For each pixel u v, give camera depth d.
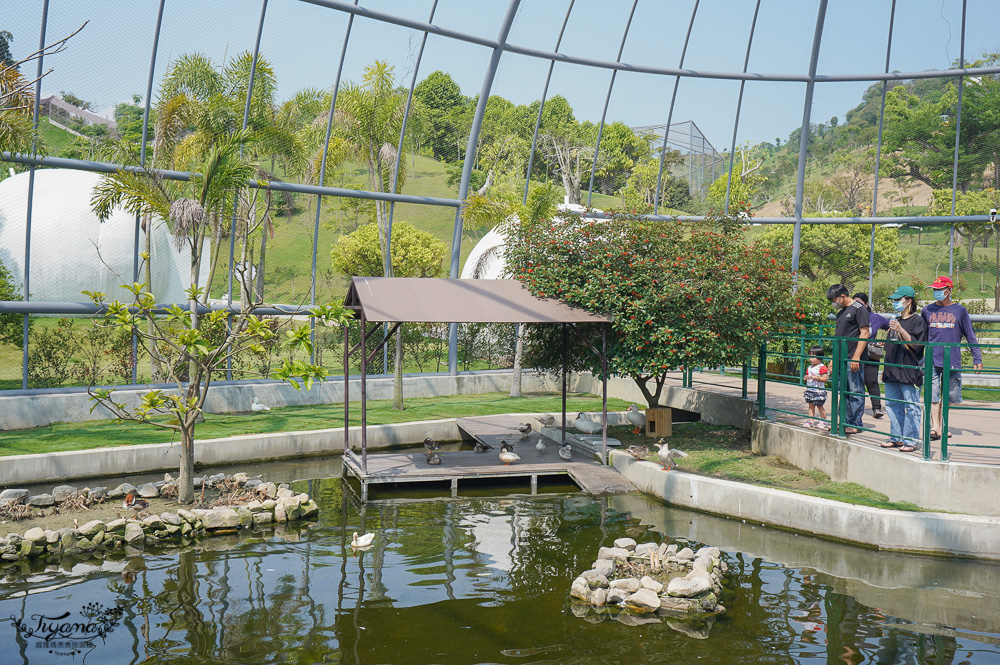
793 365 17.45
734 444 13.17
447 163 19.39
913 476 8.94
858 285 19.95
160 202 12.13
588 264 12.59
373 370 18.88
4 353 14.46
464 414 16.16
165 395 10.25
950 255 18.50
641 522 9.92
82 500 10.02
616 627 6.75
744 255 12.64
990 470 8.52
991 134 17.58
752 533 9.41
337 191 17.55
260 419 14.98
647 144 21.55
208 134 15.41
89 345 15.36
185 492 10.29
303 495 10.43
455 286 12.38
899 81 18.55
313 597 7.38
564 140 21.17
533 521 10.02
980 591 7.51
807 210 20.16
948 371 8.80
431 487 11.88
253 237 17.39
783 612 7.05
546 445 13.92
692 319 12.03
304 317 18.00
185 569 8.17
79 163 14.24
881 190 19.12
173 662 6.02
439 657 6.14
